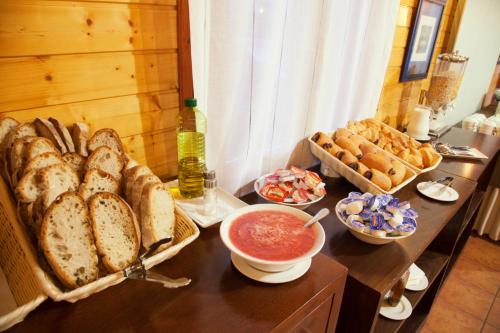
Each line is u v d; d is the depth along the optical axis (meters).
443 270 1.60
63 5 0.71
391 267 0.93
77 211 0.62
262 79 1.08
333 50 1.34
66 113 0.80
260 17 0.99
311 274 0.75
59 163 0.67
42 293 0.56
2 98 0.70
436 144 1.84
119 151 0.84
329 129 1.56
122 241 0.67
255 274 0.72
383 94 1.99
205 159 1.05
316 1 1.17
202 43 0.88
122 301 0.65
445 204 1.27
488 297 1.96
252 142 1.16
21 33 0.68
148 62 0.89
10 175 0.67
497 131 2.47
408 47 1.97
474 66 2.86
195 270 0.74
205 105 0.97
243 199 1.22
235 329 0.60
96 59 0.80
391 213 1.01
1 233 0.69
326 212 0.80
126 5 0.80
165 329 0.60
